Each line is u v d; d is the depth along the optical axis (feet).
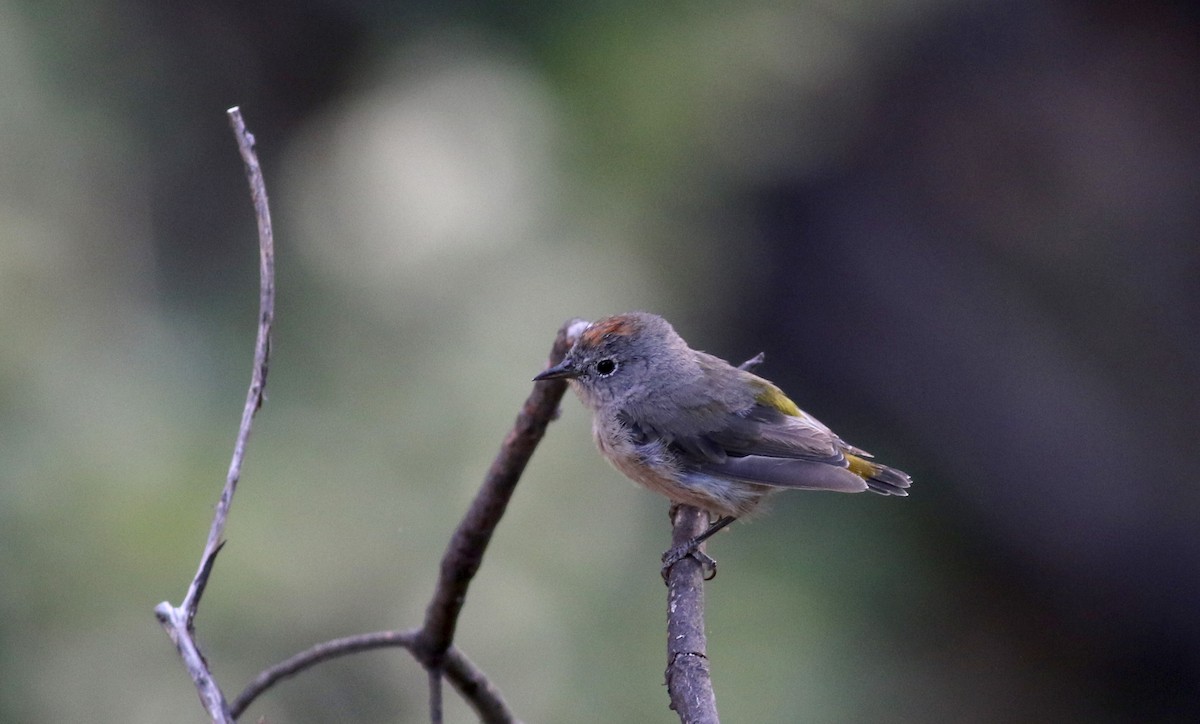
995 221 52.03
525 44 38.60
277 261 37.50
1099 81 51.93
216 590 30.83
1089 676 51.60
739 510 26.86
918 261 51.90
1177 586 50.06
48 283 33.47
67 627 30.22
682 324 46.42
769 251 50.62
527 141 38.96
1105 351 50.90
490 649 35.06
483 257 38.45
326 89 40.81
